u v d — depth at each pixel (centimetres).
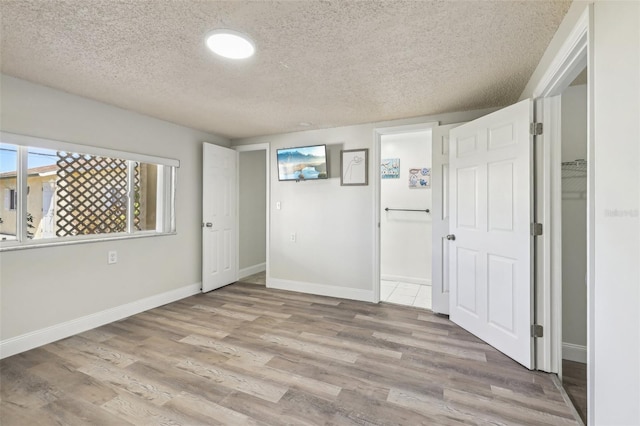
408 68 208
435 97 264
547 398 174
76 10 143
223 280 416
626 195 96
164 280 341
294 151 386
